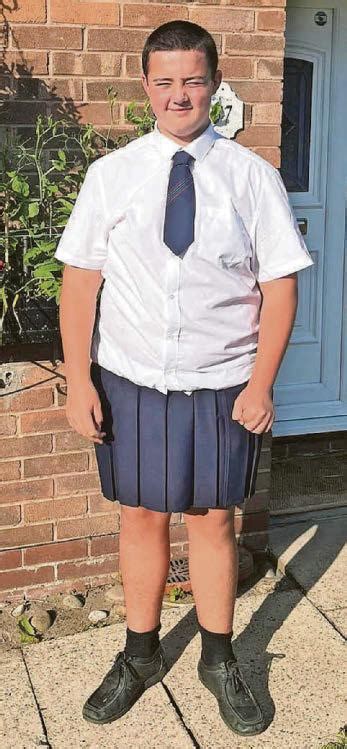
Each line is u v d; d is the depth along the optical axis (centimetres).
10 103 309
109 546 352
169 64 220
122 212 233
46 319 312
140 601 276
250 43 328
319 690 289
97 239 241
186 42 219
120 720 276
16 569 342
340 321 452
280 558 369
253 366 250
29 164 314
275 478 431
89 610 340
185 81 221
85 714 276
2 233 304
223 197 230
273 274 236
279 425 446
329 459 452
